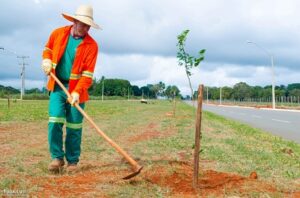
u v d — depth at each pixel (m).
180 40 6.36
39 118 22.53
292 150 10.98
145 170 6.81
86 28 6.72
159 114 30.67
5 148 9.73
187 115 28.72
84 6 6.70
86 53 6.78
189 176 6.43
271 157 9.07
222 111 46.00
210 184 6.00
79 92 6.59
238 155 9.29
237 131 16.73
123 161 7.98
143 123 19.56
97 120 22.16
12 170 6.77
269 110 49.47
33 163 7.60
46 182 5.96
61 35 6.76
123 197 5.22
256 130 17.72
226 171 7.28
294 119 28.34
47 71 6.69
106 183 5.91
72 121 6.89
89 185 5.80
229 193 5.50
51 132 6.74
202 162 8.26
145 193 5.41
